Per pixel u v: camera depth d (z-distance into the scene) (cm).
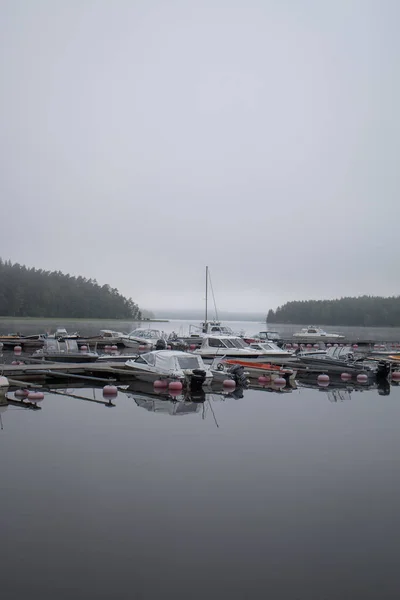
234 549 718
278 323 15912
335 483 997
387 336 8325
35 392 1919
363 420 1600
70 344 3045
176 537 750
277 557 698
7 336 4812
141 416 1583
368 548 730
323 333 6300
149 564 673
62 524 784
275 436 1370
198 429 1425
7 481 963
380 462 1143
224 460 1132
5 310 12781
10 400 1839
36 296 13462
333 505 884
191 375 2159
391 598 609
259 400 1958
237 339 3400
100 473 1020
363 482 1006
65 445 1223
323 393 2188
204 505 870
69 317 13900
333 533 775
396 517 838
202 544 729
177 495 912
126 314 15475
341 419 1611
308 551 717
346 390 2303
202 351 3322
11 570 654
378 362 2747
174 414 1627
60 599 593
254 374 2552
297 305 15450
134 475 1012
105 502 872
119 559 684
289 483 990
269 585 630
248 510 852
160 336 4647
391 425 1528
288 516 833
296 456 1178
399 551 724
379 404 1908
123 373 2330
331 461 1145
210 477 1013
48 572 649
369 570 671
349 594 617
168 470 1050
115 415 1591
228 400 1948
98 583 627
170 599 596
